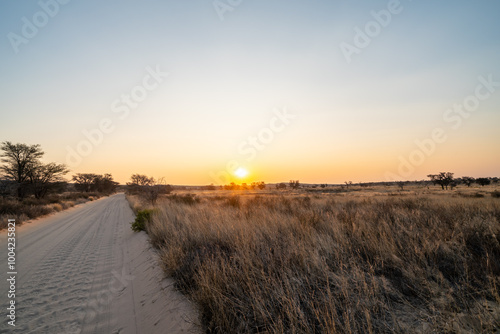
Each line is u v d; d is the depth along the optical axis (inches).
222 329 106.3
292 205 537.0
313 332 92.9
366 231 205.3
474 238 171.3
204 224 292.4
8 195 1003.3
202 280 137.3
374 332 87.9
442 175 2034.9
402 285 122.3
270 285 127.3
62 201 1163.3
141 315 152.8
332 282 126.6
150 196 843.4
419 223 225.0
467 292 105.9
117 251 326.3
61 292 191.5
